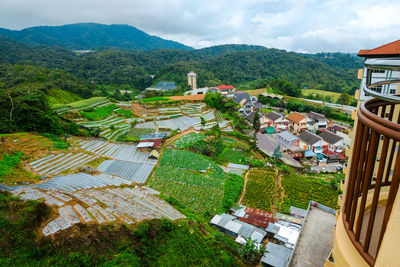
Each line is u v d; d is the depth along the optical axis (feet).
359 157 22.63
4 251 77.66
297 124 260.01
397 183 17.25
